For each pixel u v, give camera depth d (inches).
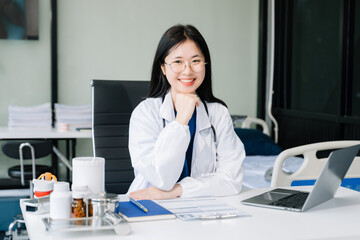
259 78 165.8
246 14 165.6
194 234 41.6
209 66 64.1
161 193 55.6
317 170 81.2
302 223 45.7
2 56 145.7
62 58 150.3
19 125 134.3
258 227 44.0
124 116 82.1
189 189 56.3
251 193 59.3
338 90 130.3
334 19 136.6
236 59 166.1
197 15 161.2
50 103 149.6
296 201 53.2
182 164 56.6
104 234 41.3
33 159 120.3
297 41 156.5
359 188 85.3
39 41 148.4
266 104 166.4
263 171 115.2
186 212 48.2
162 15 157.8
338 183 55.6
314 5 146.6
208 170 64.8
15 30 144.9
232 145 64.9
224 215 47.1
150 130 62.6
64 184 44.8
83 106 140.6
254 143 140.3
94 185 49.8
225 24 163.9
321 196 52.0
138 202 50.3
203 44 60.8
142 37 156.4
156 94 66.2
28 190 133.7
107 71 154.3
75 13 150.4
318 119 141.0
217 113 66.7
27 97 148.6
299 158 134.1
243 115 159.2
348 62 129.0
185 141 56.3
